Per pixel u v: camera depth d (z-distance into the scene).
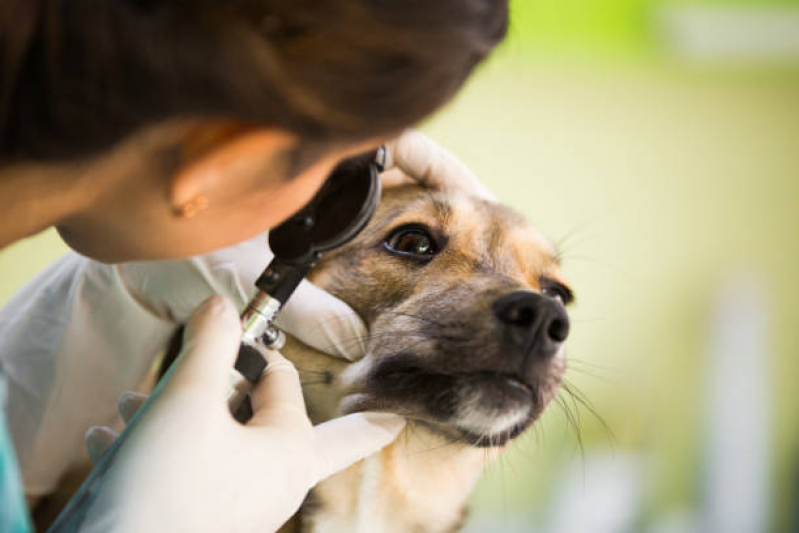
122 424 2.38
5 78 0.94
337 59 0.94
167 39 0.89
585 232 6.32
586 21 7.90
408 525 2.29
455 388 1.97
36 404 2.19
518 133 6.98
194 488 1.36
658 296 5.87
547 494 4.14
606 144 7.20
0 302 4.66
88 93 0.92
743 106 7.58
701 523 4.69
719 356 5.56
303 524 2.18
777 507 4.88
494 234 2.39
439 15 0.97
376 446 1.89
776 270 6.23
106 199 1.14
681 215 6.55
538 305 1.94
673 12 7.89
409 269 2.22
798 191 6.77
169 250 1.23
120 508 1.32
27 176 1.06
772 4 7.83
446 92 1.07
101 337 2.19
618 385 5.09
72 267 2.27
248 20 0.91
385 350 2.07
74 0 0.89
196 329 1.51
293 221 1.48
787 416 5.25
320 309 2.08
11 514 1.07
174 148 1.05
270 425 1.58
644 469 4.68
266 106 0.95
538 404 2.03
